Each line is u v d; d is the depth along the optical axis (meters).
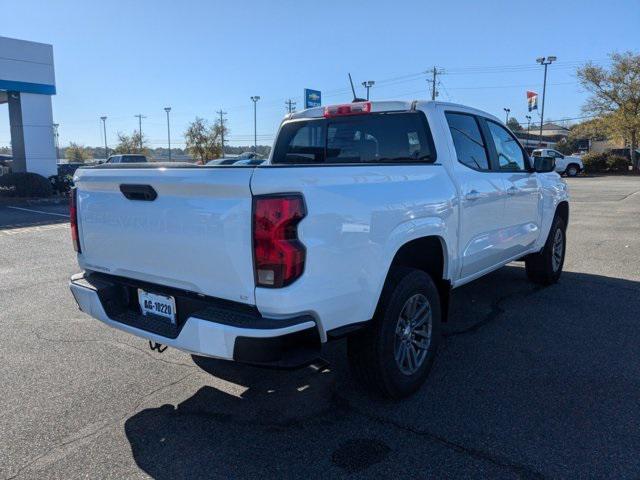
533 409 3.49
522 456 2.96
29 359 4.43
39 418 3.45
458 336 4.84
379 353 3.38
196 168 2.90
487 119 5.10
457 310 5.62
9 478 2.82
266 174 2.70
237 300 2.86
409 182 3.61
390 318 3.40
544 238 6.16
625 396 3.66
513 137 5.56
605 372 4.05
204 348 2.86
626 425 3.28
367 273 3.15
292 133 5.29
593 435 3.17
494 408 3.51
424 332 3.79
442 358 4.34
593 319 5.29
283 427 3.31
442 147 4.23
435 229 3.78
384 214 3.27
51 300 6.25
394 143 4.50
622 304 5.79
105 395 3.77
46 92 23.00
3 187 21.72
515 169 5.44
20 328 5.21
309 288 2.80
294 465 2.91
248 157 39.22
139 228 3.24
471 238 4.43
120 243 3.40
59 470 2.89
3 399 3.71
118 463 2.95
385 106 4.48
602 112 46.22
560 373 4.04
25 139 22.89
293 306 2.75
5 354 4.54
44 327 5.24
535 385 3.84
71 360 4.40
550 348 4.54
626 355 4.37
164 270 3.18
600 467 2.85
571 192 23.08
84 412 3.53
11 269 8.05
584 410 3.47
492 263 5.02
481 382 3.90
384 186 3.35
